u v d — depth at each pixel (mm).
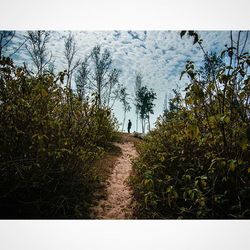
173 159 3422
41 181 3078
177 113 3412
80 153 3457
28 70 2975
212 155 2725
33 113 2930
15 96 2865
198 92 2260
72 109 3385
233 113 2361
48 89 3035
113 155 6668
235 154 2545
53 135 3111
